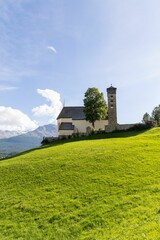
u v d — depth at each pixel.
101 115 117.94
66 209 32.44
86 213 30.81
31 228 29.25
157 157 50.12
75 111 130.50
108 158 50.50
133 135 91.12
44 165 49.88
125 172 42.94
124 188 36.66
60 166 48.28
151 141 66.38
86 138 100.19
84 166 47.06
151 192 34.50
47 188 39.31
